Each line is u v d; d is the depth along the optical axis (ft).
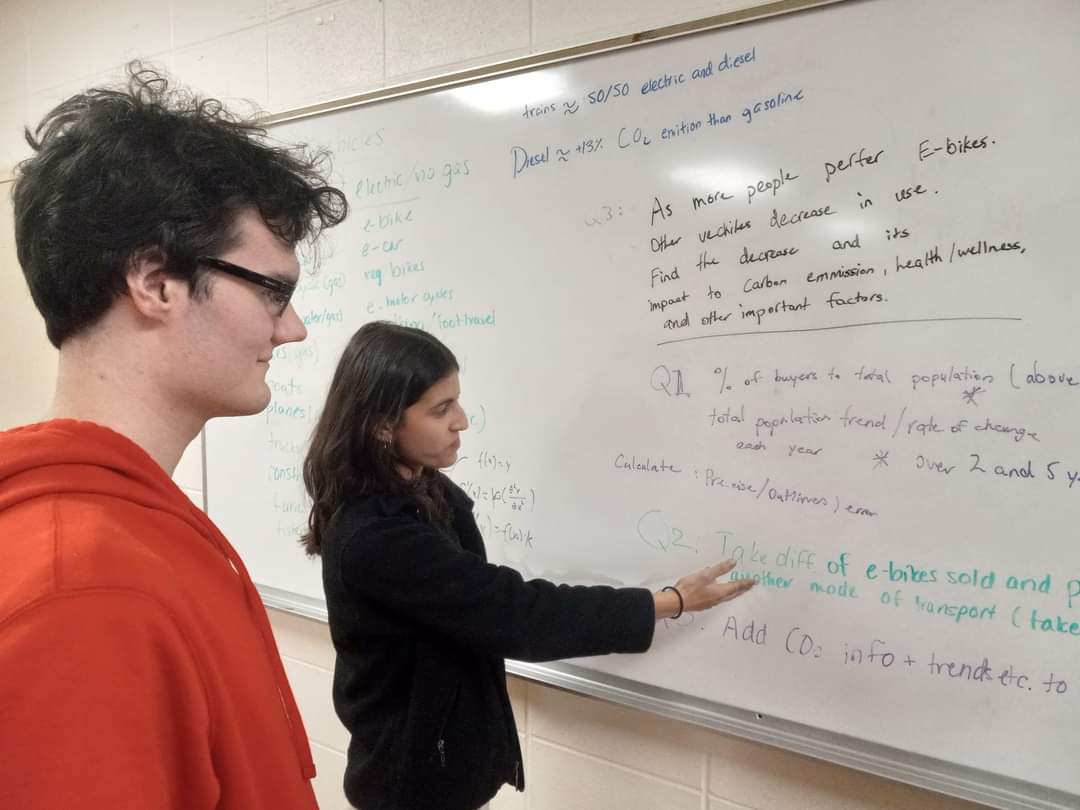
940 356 2.98
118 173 1.67
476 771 3.34
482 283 4.24
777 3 3.20
